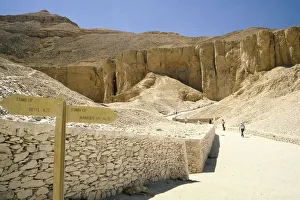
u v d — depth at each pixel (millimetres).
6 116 7594
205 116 44125
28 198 5129
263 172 11734
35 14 158500
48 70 78500
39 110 3822
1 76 14531
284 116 26547
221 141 21219
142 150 8562
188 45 67750
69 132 6059
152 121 23438
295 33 47281
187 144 12461
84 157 6375
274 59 48656
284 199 7793
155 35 128125
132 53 67312
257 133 24156
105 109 4320
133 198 7098
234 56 55938
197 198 7648
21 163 5055
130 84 64500
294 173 11281
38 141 5379
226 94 55188
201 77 61969
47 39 130125
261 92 42000
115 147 7379
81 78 76688
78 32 140000
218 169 12828
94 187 6566
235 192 8445
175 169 10297
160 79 62062
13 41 118125
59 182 3789
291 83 39156
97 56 110312
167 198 7430
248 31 97875
